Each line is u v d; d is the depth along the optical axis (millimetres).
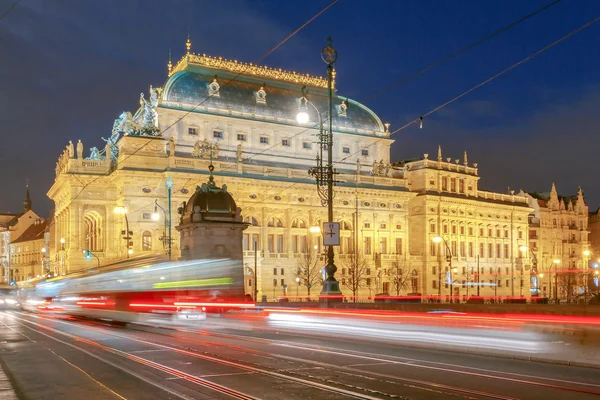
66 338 33688
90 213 115625
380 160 132875
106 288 52406
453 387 17672
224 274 50031
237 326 40844
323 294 46000
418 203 135625
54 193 128500
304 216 119500
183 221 57250
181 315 47125
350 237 124312
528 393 16797
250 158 118875
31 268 197375
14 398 16219
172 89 113688
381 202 128375
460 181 143750
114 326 43625
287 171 117125
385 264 126438
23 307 89750
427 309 39500
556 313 31094
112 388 18000
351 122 133125
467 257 141875
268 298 112750
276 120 122188
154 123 112562
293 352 25969
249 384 18250
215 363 22594
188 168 107250
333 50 43750
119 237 105188
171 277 47438
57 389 18047
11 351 27828
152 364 22484
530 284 158625
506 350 24766
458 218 140750
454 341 28125
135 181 104562
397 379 19031
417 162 137750
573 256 173750
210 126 116375
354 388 17531
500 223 151500
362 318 40969
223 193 57281
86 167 110938
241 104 119625
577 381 18641
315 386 17859
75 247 108250
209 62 122688
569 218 175000
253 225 113438
